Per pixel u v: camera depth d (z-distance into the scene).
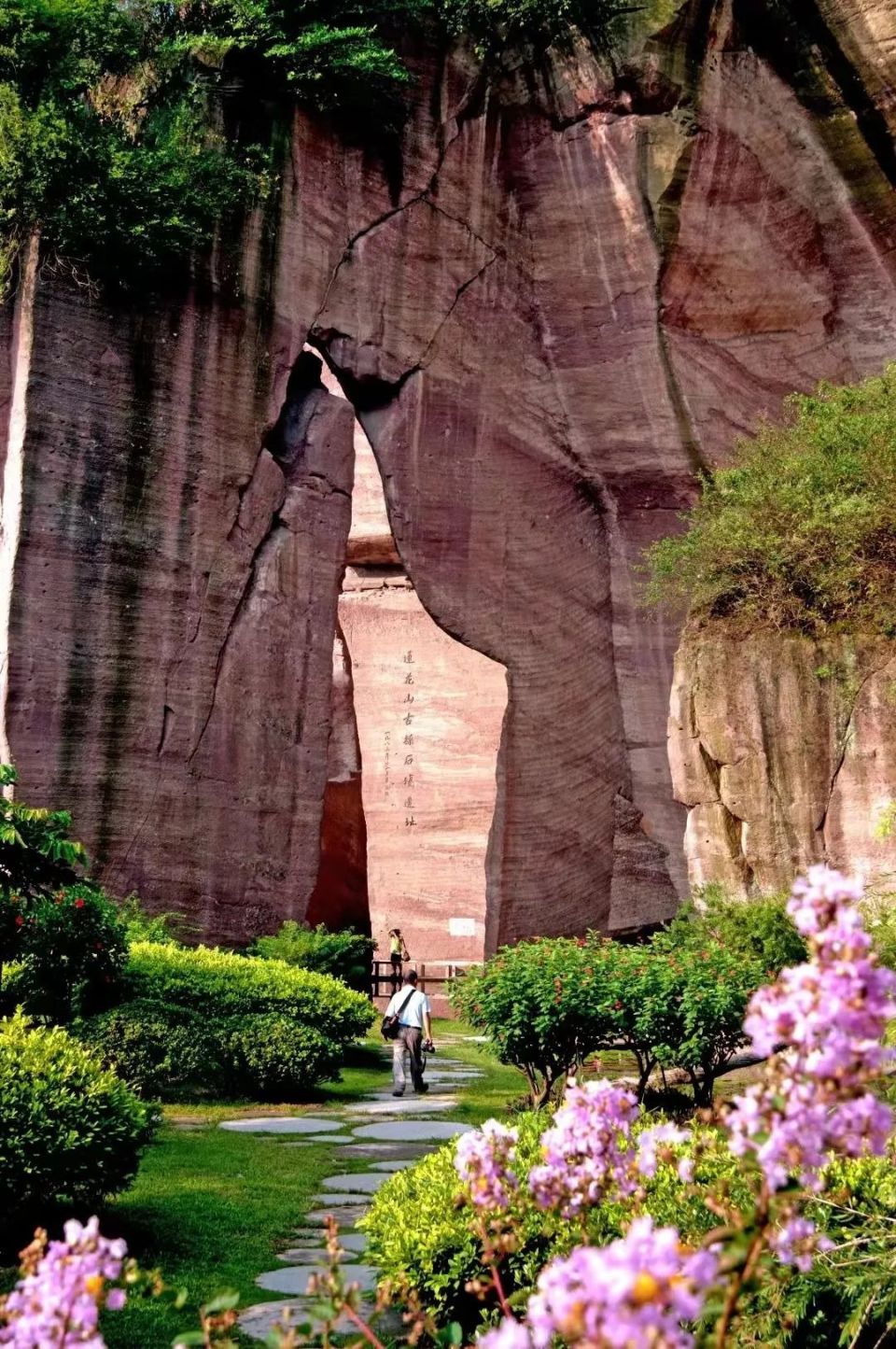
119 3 17.33
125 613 16.00
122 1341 4.85
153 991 11.86
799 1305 3.95
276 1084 12.06
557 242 21.28
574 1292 1.72
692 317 21.00
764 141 21.05
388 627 26.98
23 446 15.34
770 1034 1.96
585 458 21.39
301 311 18.30
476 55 20.41
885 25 20.20
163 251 16.55
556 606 21.09
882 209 21.23
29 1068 6.12
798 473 13.72
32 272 15.63
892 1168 4.40
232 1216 6.96
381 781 26.39
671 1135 2.89
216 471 17.08
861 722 11.84
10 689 14.97
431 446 20.12
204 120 17.23
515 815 20.59
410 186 19.83
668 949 10.55
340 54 18.02
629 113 20.58
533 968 9.70
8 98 15.44
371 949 23.12
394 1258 4.85
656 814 20.98
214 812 16.66
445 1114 11.41
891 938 7.31
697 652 12.84
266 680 17.48
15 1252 5.89
